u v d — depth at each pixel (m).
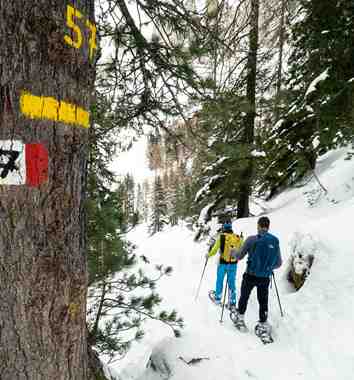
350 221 6.66
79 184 1.50
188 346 4.42
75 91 1.42
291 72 8.95
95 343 3.60
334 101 7.35
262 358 4.37
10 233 1.23
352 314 4.76
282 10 7.27
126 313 4.03
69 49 1.37
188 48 3.91
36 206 1.28
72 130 1.41
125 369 5.26
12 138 1.21
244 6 6.48
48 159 1.30
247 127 10.19
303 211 9.62
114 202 3.89
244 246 5.18
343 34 7.05
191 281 8.45
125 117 4.25
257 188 14.22
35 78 1.25
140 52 3.95
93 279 3.51
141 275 4.09
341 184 9.52
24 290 1.27
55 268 1.35
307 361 4.25
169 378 3.90
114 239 3.56
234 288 5.93
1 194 1.22
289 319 5.30
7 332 1.26
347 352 4.14
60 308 1.38
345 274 5.47
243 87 9.88
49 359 1.35
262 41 7.96
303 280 6.11
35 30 1.25
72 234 1.45
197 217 15.01
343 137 7.64
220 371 3.95
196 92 4.16
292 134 8.93
